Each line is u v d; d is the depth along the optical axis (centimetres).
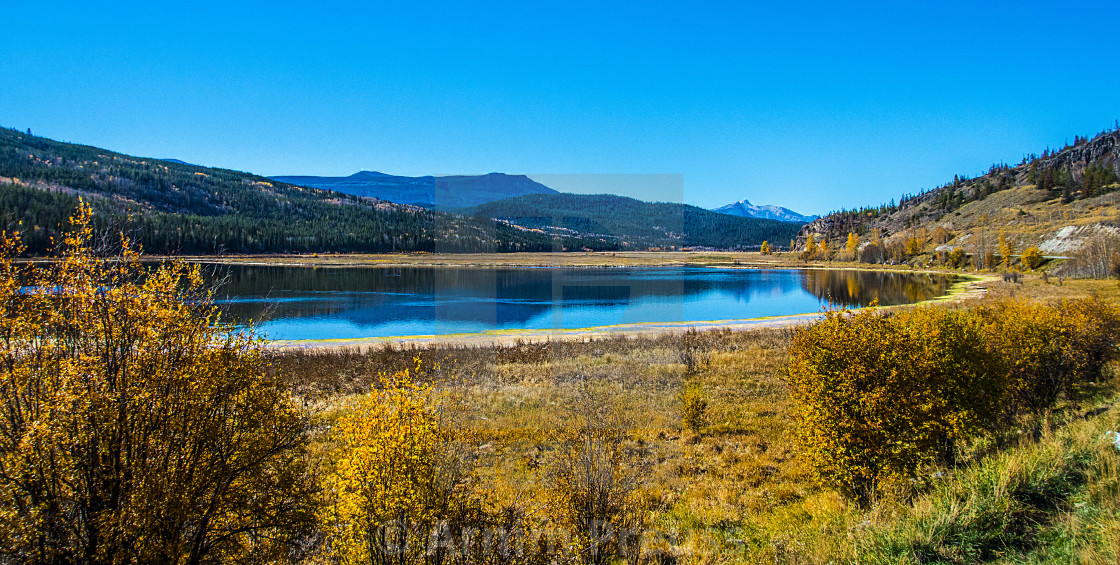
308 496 436
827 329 687
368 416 346
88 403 360
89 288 376
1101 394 955
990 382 710
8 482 347
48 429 350
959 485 539
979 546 405
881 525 493
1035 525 414
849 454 643
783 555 514
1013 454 561
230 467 414
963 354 673
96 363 378
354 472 345
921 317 719
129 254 400
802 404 710
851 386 640
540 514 331
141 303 393
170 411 394
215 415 415
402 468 330
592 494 320
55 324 377
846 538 501
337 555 398
